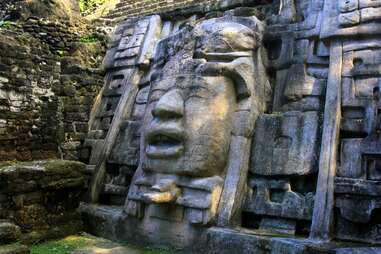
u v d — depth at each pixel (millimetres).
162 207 4551
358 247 3398
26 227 4738
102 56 7312
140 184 4723
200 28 4910
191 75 4609
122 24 7211
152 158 4629
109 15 10234
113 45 7098
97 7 12227
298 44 4875
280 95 4828
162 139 4555
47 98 6344
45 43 7027
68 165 5199
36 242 4762
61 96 6504
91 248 4633
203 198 4277
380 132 3904
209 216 4215
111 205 5645
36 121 6203
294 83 4715
